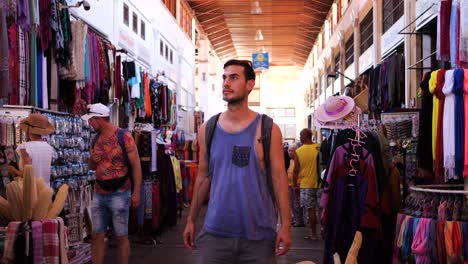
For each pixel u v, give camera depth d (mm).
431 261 4160
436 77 4590
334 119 5207
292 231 9453
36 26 6070
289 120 48969
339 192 4992
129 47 12445
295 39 33156
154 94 13578
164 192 8461
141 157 7891
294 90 48812
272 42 33781
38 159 5223
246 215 2922
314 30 30406
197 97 29281
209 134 3090
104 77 9008
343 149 5039
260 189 2971
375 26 15383
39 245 4180
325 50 28078
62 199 4547
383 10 14992
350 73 20688
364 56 17656
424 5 10594
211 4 24062
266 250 2953
